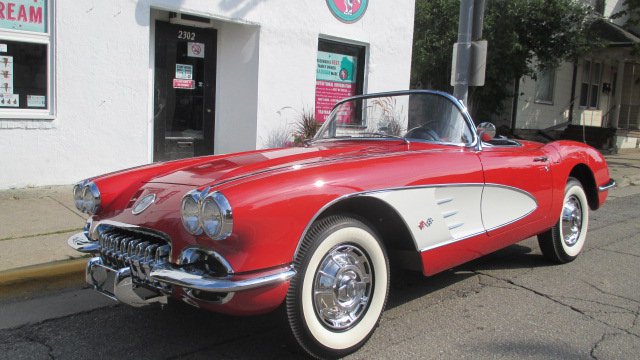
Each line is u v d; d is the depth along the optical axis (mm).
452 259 3664
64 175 6738
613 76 20422
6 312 3807
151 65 7758
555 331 3494
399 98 4305
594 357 3137
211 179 3070
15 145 6363
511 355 3143
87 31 6699
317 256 2854
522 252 5422
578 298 4117
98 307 3910
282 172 2896
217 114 8516
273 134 8500
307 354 2932
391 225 3361
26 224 5363
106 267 3119
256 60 8180
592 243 5898
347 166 3105
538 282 4484
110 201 3420
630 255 5395
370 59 9805
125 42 7016
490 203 3938
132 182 3539
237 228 2572
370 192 3045
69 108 6676
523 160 4250
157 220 2908
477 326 3559
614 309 3898
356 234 3031
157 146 7969
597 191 5211
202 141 8469
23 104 6422
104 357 3121
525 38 13984
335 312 3010
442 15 14312
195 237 2689
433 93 4195
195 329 3520
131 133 7211
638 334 3467
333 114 4629
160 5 7203
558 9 13422
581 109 18922
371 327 3156
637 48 16094
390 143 4008
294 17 8531
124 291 2920
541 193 4430
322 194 2852
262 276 2631
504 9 13734
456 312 3805
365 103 4438
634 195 9672
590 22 14719
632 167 13211
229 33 8312
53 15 6449
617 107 20625
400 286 4355
